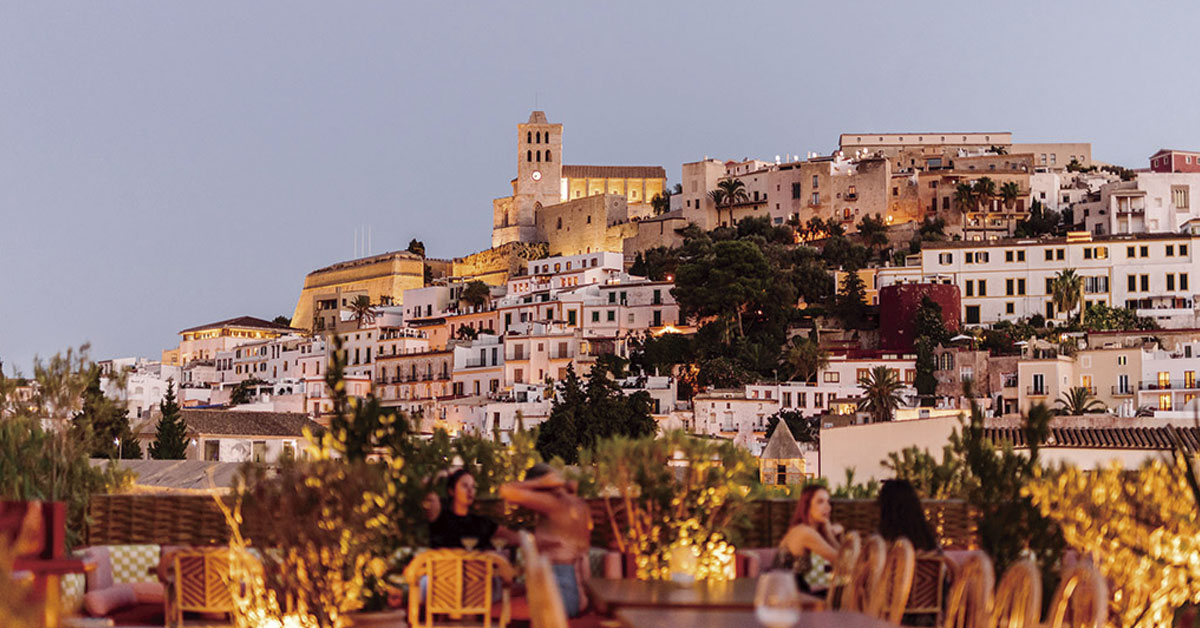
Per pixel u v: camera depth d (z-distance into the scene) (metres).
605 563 13.62
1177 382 133.38
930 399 140.12
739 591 11.74
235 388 174.38
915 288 158.75
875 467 43.41
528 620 13.05
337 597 12.08
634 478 13.98
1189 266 157.62
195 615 11.90
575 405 115.31
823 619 9.57
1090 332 145.88
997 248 164.00
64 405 19.30
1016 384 140.25
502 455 16.27
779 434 98.81
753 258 164.25
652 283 169.88
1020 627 10.30
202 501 14.02
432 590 11.31
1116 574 13.59
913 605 11.97
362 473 12.34
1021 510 14.55
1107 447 48.62
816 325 166.00
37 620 7.41
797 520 13.33
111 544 13.92
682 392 150.00
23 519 11.73
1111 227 189.00
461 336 181.38
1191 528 13.60
